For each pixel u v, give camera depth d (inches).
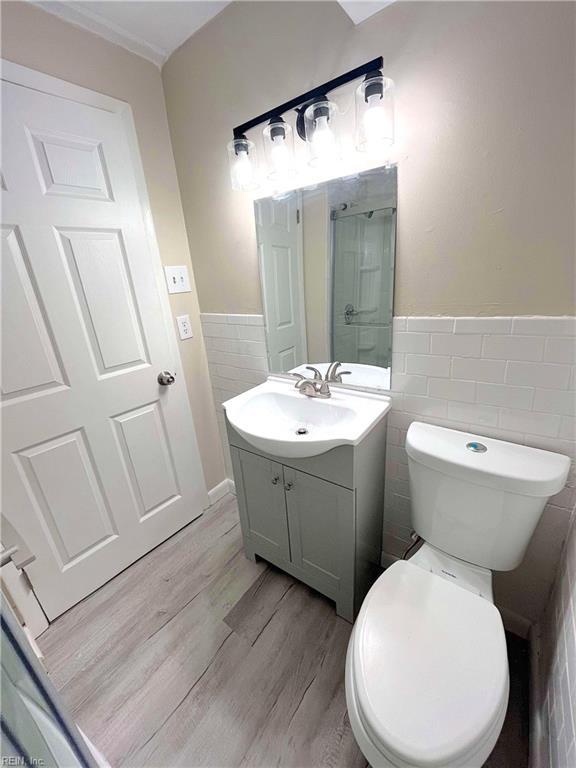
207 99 52.6
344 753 37.4
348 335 50.5
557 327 35.3
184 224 64.2
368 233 44.4
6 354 45.2
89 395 54.1
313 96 42.6
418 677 29.2
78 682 45.5
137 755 38.4
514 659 44.4
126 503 61.6
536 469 35.6
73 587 55.7
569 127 30.5
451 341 41.8
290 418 55.2
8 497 47.4
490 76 32.5
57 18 44.2
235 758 37.7
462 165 36.0
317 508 47.2
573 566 35.1
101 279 53.1
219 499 81.7
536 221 33.9
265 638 49.6
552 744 30.5
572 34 28.5
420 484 42.2
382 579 37.9
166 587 58.9
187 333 68.1
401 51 36.2
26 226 44.7
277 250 53.9
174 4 44.8
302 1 40.8
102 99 49.7
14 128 42.3
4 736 19.5
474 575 40.0
